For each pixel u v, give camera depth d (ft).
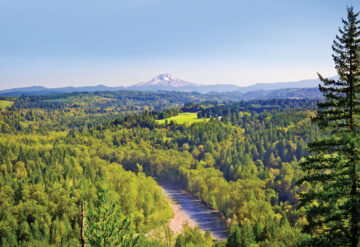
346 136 73.26
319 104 80.74
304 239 79.97
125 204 387.55
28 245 297.12
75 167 588.50
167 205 469.98
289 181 465.47
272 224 261.24
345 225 76.69
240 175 554.46
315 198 78.74
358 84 74.54
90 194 395.14
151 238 300.61
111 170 597.93
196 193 539.70
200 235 297.53
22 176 557.33
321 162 79.05
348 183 74.33
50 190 409.08
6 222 325.42
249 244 238.27
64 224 333.42
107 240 101.14
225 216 412.36
